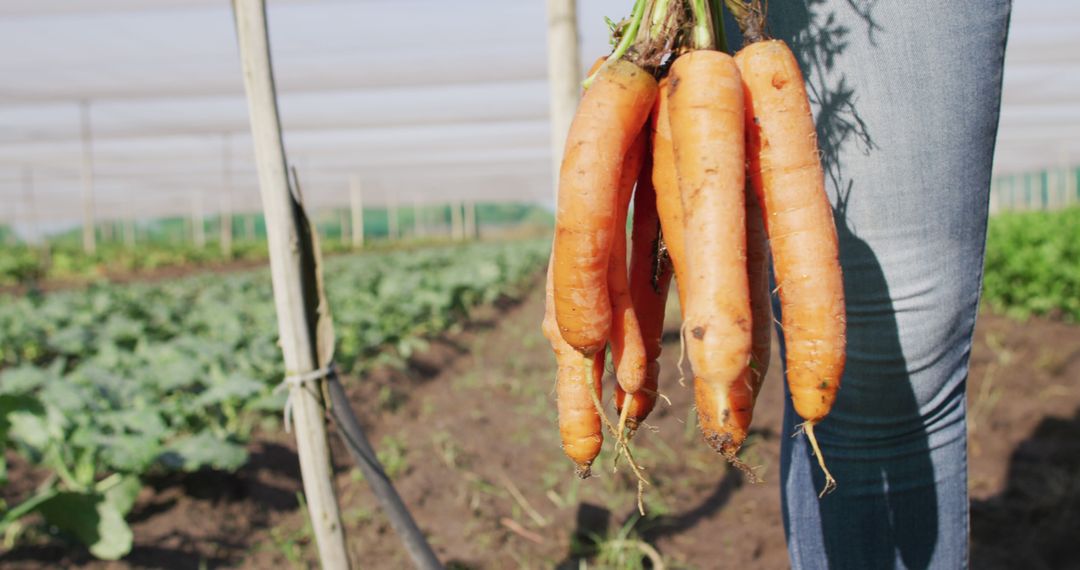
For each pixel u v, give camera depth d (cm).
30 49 1186
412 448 386
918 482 171
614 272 139
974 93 151
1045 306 744
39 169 2770
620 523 298
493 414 448
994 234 902
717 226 125
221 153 2491
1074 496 309
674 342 562
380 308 709
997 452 373
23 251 2259
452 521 308
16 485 353
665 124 136
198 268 2136
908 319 159
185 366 437
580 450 148
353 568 190
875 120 154
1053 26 1182
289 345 180
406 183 3700
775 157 133
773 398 443
